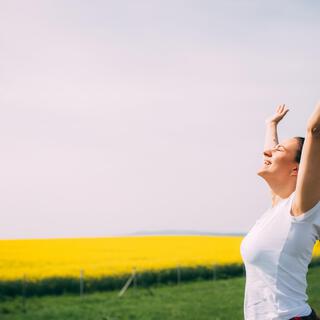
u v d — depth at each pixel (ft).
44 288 74.38
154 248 110.11
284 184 10.24
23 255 95.40
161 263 85.97
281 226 9.68
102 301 72.13
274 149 10.36
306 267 9.84
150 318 61.62
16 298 72.18
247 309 9.97
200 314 61.87
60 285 75.31
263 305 9.78
